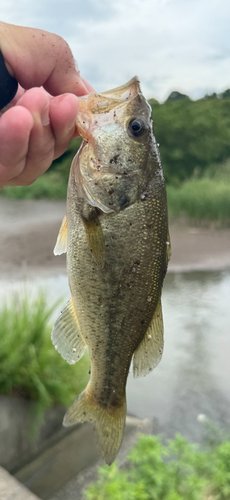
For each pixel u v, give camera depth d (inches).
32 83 7.4
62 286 38.1
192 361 26.4
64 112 6.2
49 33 7.5
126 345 8.0
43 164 6.7
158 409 22.1
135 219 7.4
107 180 7.4
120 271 7.5
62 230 8.2
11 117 5.6
